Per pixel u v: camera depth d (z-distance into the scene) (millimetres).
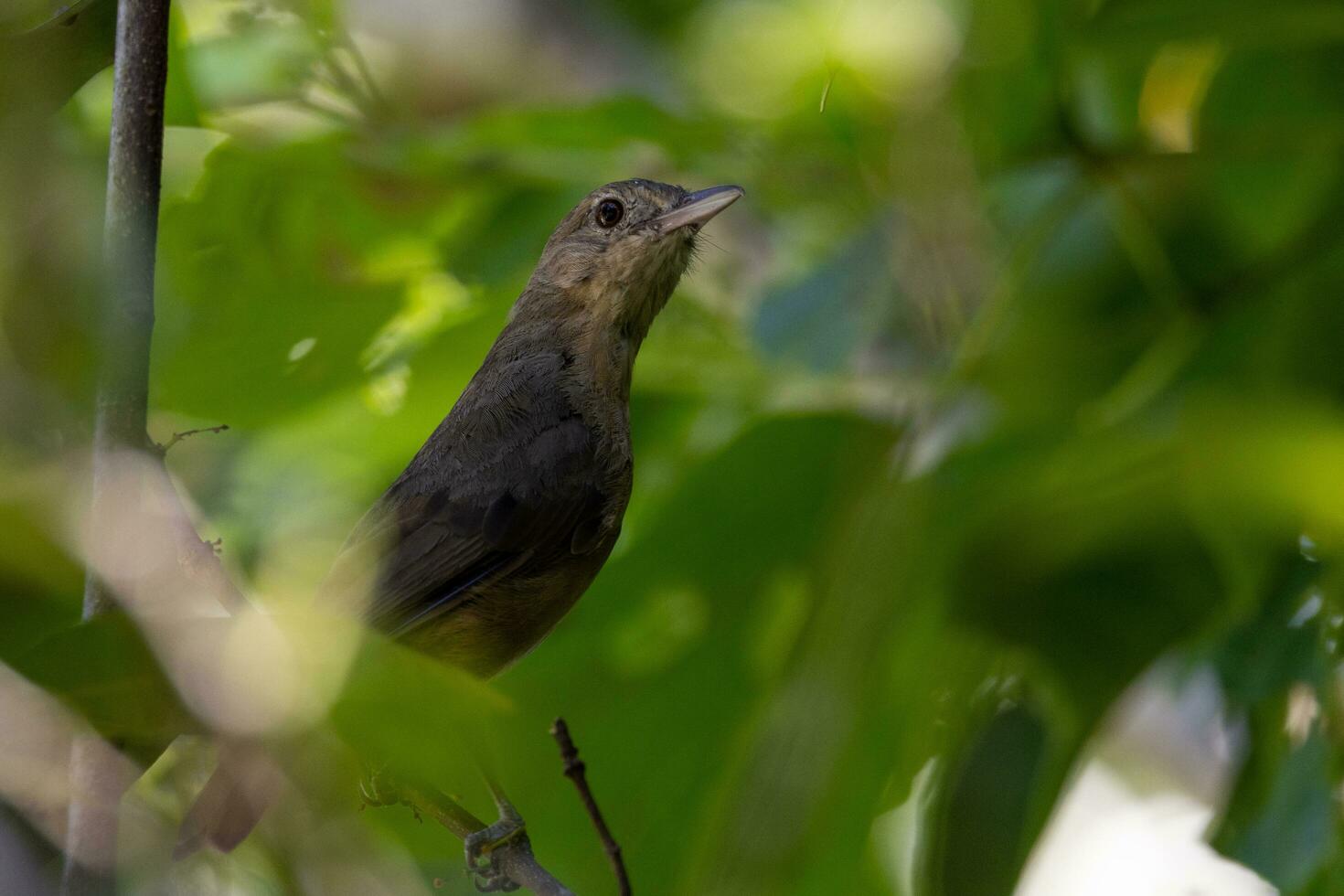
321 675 4672
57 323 5746
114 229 6824
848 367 10320
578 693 10711
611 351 11344
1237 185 10219
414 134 11047
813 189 10906
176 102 10602
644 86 14961
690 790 10633
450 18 14891
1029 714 9523
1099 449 8617
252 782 4965
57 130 6238
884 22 10633
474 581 10508
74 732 4754
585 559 10797
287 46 10828
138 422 5973
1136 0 8969
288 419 10609
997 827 9375
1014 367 9727
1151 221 10039
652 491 11070
